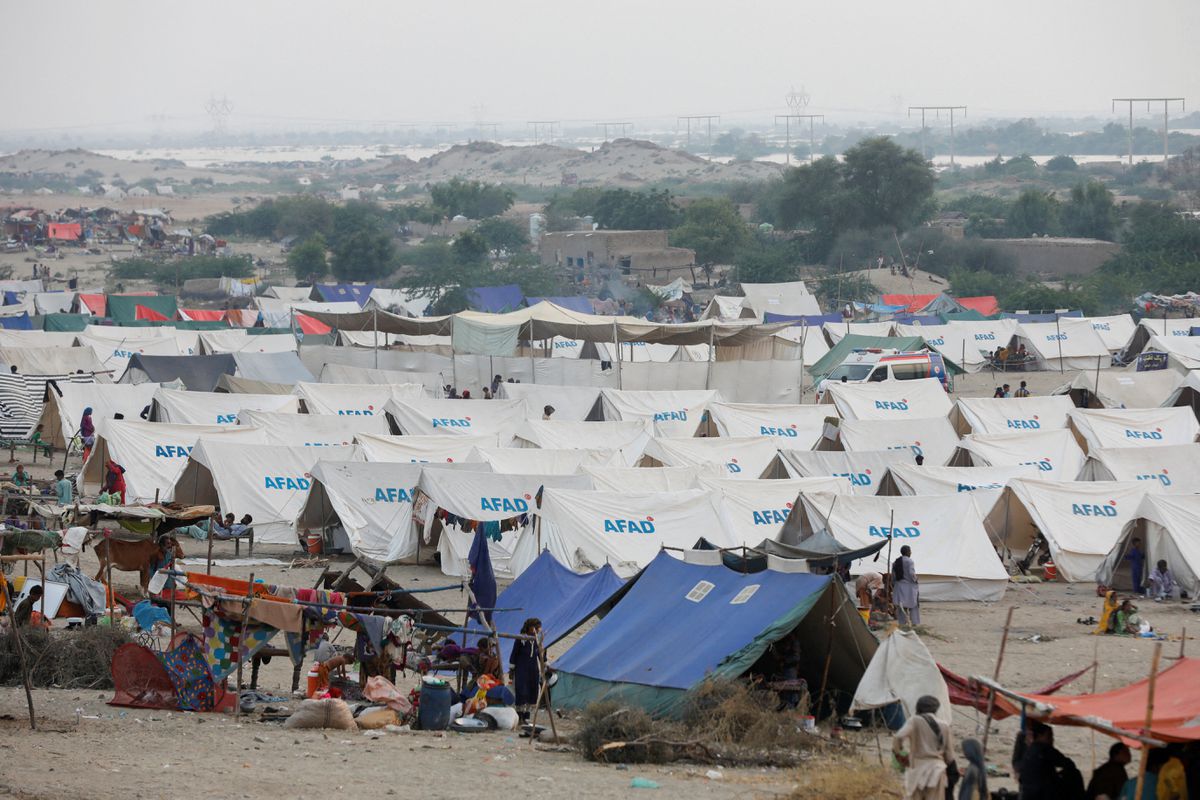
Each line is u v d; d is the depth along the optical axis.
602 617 43.28
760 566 40.12
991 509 64.88
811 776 28.55
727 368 104.06
